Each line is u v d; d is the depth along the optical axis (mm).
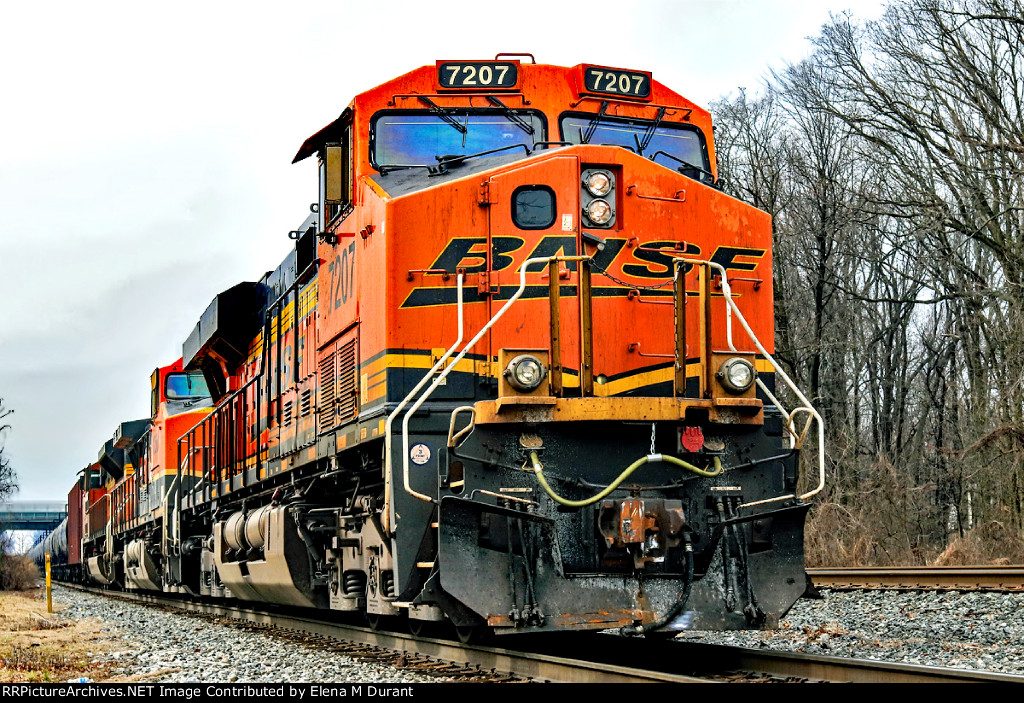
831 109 27469
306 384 13062
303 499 12742
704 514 8992
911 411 34062
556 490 8734
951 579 15758
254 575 14273
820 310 29562
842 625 12461
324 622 12977
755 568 8781
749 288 9945
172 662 10344
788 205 30516
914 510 28094
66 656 11086
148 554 23797
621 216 9648
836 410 31672
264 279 16812
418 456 9078
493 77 10625
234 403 17516
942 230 25641
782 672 8055
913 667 7141
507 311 9414
